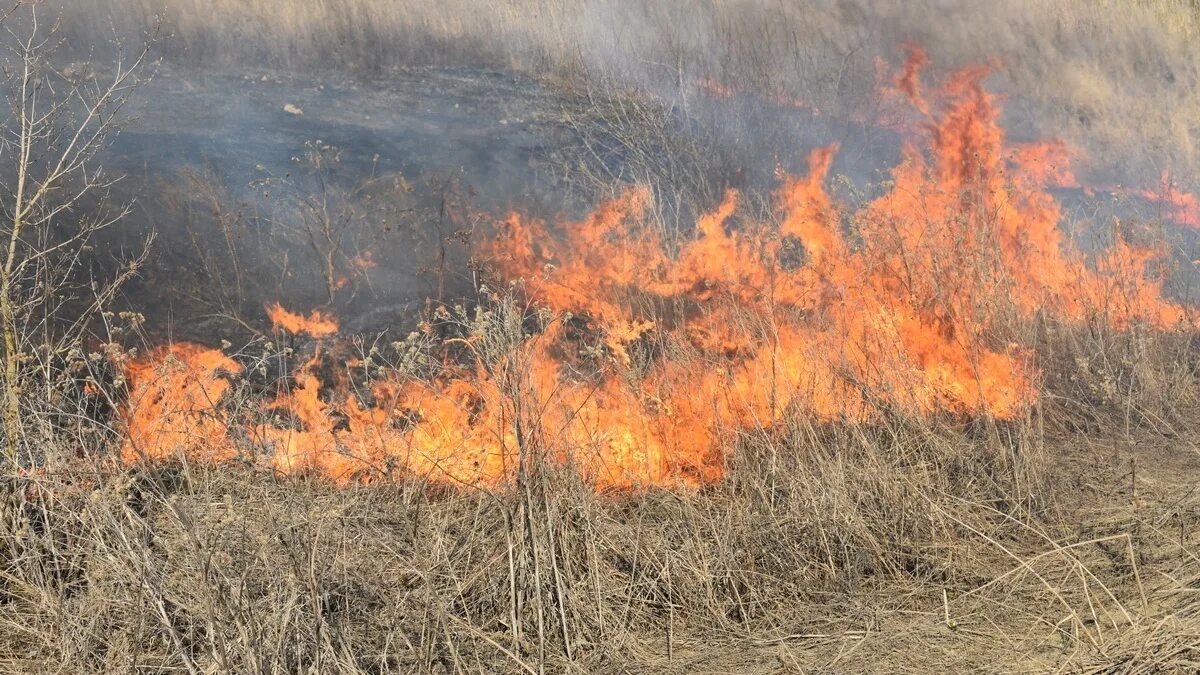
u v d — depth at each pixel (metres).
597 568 3.66
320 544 3.71
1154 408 5.34
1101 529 4.21
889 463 4.54
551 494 3.76
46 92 7.68
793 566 3.94
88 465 3.74
